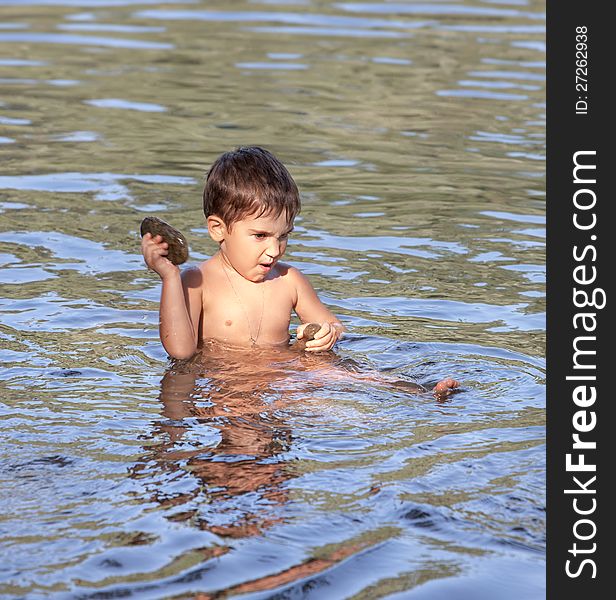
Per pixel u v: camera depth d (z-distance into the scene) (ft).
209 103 67.26
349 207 47.03
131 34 88.22
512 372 29.04
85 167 52.21
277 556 18.62
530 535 19.85
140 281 36.73
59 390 26.68
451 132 61.52
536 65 78.79
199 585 17.66
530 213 46.57
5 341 30.25
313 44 85.46
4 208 44.88
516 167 54.65
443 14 98.53
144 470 21.93
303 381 27.96
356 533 19.54
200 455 22.80
